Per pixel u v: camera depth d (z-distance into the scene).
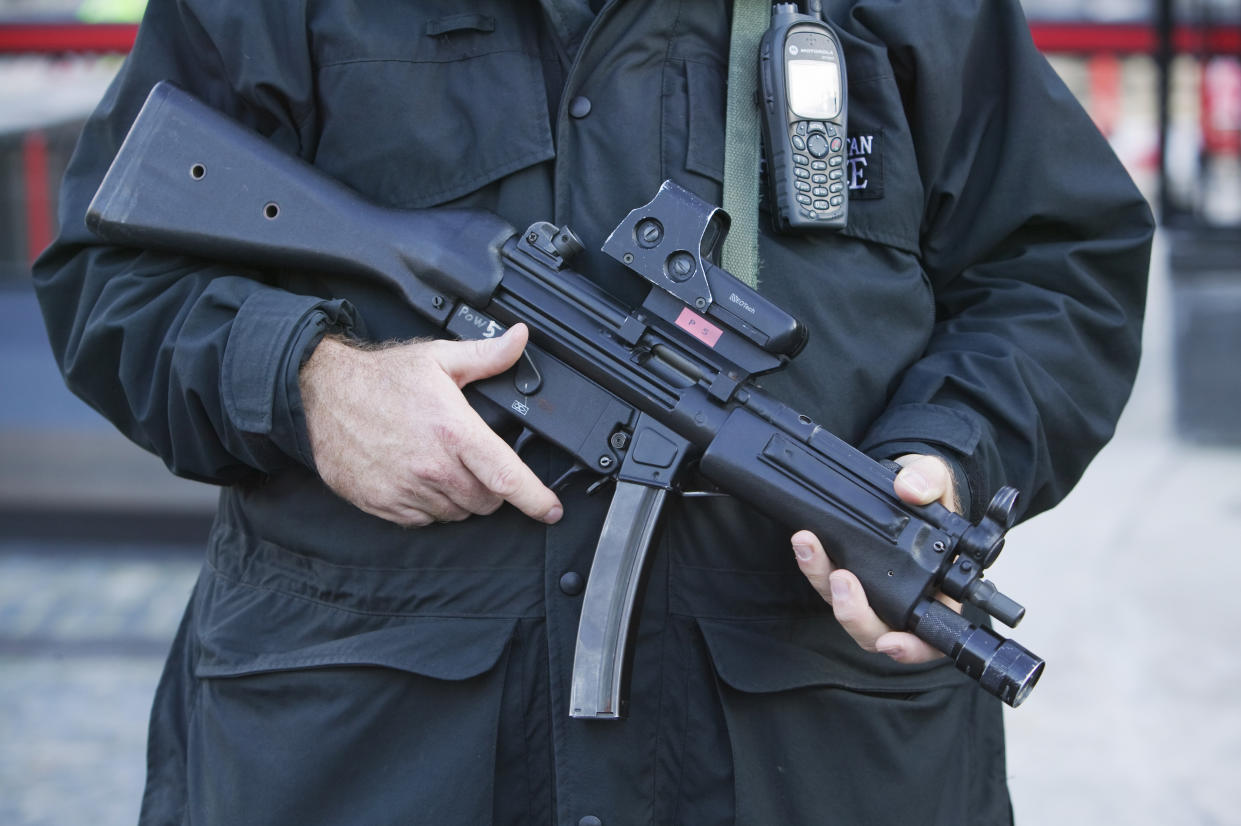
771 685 1.36
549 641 1.36
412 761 1.35
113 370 1.44
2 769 3.17
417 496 1.31
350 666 1.35
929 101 1.48
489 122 1.41
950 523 1.27
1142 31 5.19
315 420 1.32
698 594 1.39
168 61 1.49
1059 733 3.31
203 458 1.40
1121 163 1.55
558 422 1.38
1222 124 5.26
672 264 1.35
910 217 1.47
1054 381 1.47
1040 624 3.87
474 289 1.38
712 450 1.32
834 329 1.42
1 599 4.08
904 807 1.41
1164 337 5.46
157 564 4.38
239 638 1.43
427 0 1.43
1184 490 4.90
